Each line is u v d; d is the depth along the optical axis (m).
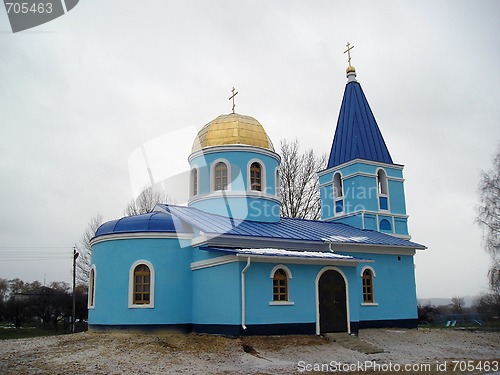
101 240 21.67
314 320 19.91
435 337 23.22
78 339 19.50
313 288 20.19
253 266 19.06
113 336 19.47
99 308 21.08
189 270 21.28
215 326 19.45
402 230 29.25
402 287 26.16
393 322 25.30
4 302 46.84
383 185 29.55
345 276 21.03
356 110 30.61
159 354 16.56
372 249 25.38
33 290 52.09
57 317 45.97
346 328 20.47
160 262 20.77
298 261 19.88
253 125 25.88
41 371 14.05
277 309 19.22
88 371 14.12
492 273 31.84
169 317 20.41
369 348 18.45
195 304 20.83
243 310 18.39
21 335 39.16
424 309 41.41
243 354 16.47
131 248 20.92
